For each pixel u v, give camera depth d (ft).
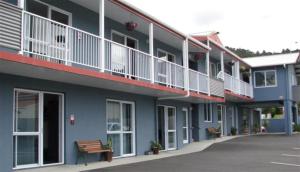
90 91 48.14
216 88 77.97
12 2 38.73
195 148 68.39
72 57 41.14
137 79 51.96
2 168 35.68
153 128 62.13
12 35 32.71
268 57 119.65
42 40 37.32
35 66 34.60
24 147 39.09
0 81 36.37
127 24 55.26
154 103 63.10
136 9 51.19
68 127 44.04
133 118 57.31
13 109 37.55
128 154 55.67
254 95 114.11
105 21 54.08
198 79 69.10
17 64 33.53
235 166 44.80
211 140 84.79
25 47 35.32
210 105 92.27
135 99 57.77
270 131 129.70
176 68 61.82
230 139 87.40
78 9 48.78
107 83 46.52
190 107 79.56
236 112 113.29
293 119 128.47
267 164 46.62
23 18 34.22
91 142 47.11
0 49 33.65
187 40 66.08
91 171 39.42
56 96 43.78
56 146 43.34
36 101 40.78
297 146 70.33
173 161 49.29
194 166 44.52
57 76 40.04
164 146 66.23
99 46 44.73
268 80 113.70
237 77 100.12
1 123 35.99
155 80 55.83
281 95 111.75
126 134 55.88
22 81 38.60
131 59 50.78
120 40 57.93
